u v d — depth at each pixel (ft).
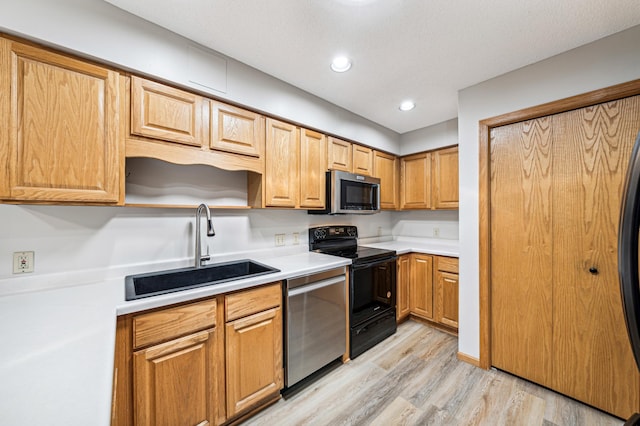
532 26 4.70
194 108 5.21
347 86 6.94
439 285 8.61
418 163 10.39
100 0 4.14
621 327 4.98
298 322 5.79
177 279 5.57
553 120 5.70
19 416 1.58
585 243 5.33
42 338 2.65
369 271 7.78
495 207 6.56
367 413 5.23
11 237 4.18
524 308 6.13
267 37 5.03
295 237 8.22
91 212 4.87
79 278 4.72
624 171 4.91
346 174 8.05
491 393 5.78
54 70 3.85
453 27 4.74
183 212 5.99
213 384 4.54
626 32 4.77
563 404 5.43
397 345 7.88
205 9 4.32
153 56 4.64
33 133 3.69
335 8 4.30
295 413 5.24
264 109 6.22
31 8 3.63
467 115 6.90
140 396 3.82
